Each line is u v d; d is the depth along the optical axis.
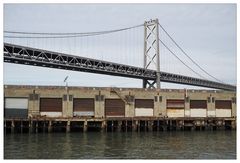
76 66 102.12
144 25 127.19
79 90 67.31
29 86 65.12
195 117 71.75
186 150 42.69
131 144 47.31
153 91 71.69
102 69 108.62
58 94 66.25
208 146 46.25
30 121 60.88
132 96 70.12
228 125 74.69
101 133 62.34
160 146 45.72
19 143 47.41
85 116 66.81
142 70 118.31
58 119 62.19
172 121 70.44
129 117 67.00
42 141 49.75
